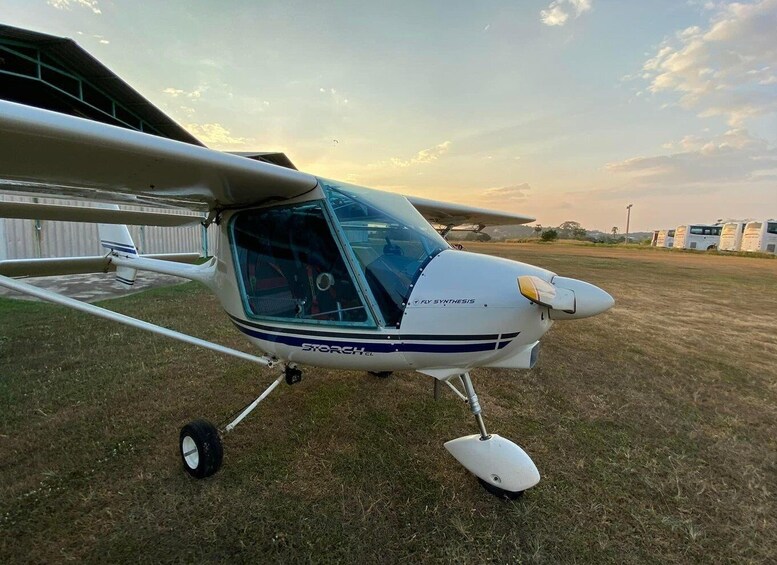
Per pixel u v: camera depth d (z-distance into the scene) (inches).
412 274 87.0
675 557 75.4
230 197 100.9
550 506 88.0
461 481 96.3
